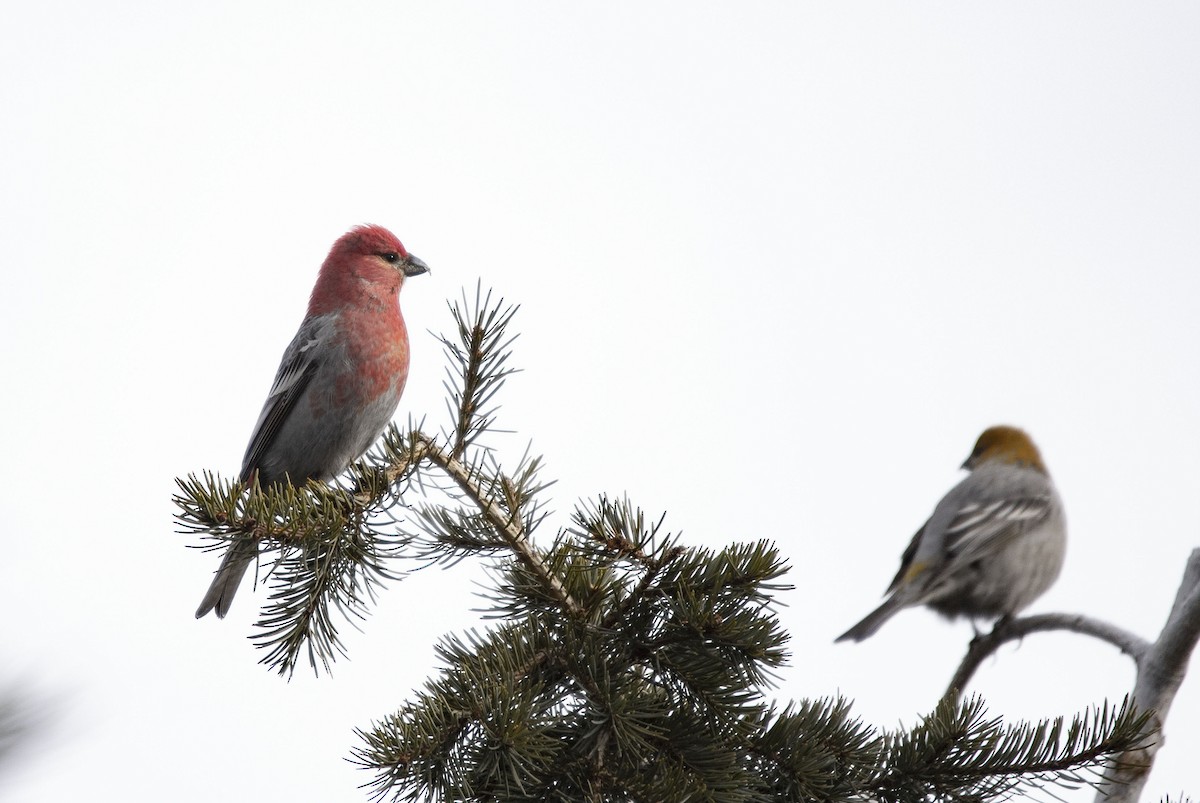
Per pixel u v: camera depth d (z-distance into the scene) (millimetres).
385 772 5805
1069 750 6039
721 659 6254
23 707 2828
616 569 6438
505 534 6852
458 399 7508
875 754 6367
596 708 6043
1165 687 7930
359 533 7039
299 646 6848
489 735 5750
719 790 5902
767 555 6254
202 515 6594
